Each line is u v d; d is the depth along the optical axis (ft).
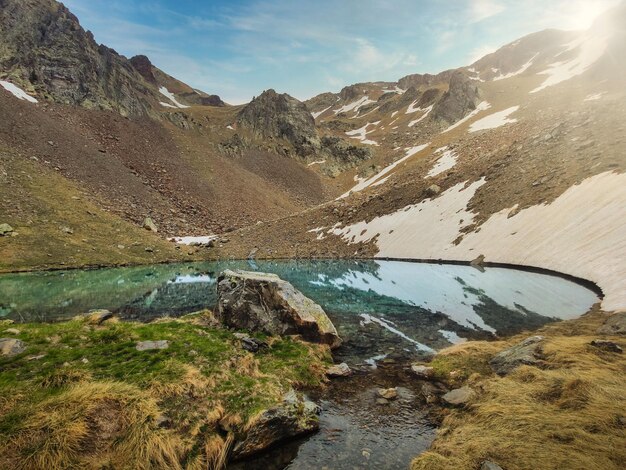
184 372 39.32
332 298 103.71
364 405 42.24
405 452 32.96
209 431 33.22
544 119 260.62
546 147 179.83
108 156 305.73
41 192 201.77
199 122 515.50
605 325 55.42
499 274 119.24
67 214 197.77
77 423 29.22
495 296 92.63
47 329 48.88
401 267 156.35
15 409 30.12
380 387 47.09
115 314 86.22
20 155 225.97
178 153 397.39
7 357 39.45
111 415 31.24
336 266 179.11
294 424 35.83
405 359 57.16
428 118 554.46
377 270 153.48
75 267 160.04
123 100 415.64
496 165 196.95
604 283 85.25
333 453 33.35
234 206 354.13
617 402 31.37
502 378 42.14
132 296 107.45
